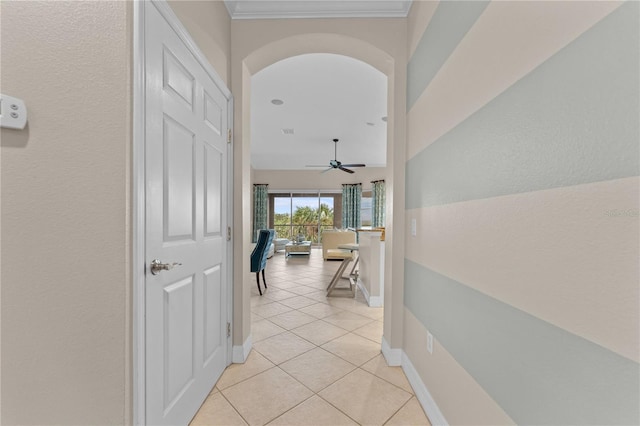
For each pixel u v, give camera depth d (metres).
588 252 0.67
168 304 1.24
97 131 0.97
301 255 8.05
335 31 2.08
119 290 0.98
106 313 0.98
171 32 1.26
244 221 2.11
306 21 2.09
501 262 0.98
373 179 9.30
